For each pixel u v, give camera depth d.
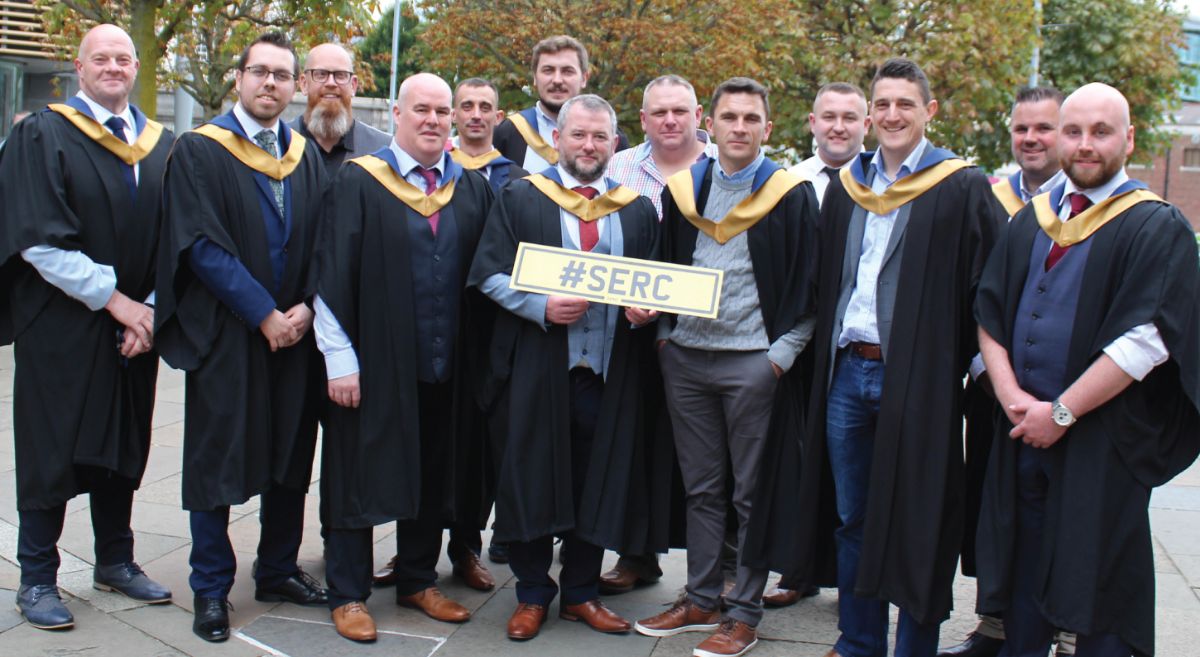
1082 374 3.36
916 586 3.65
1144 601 3.36
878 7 16.39
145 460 4.43
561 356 4.20
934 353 3.68
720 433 4.25
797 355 4.09
